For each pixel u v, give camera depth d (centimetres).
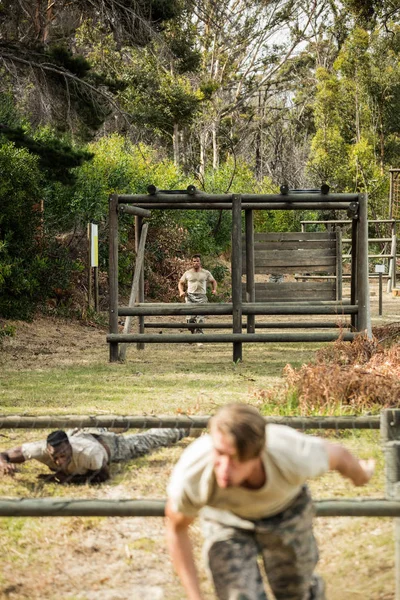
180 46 4672
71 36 2508
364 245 1522
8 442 785
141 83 4319
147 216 1716
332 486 628
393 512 404
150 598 454
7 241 1989
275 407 911
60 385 1180
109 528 575
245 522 358
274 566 369
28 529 571
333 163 5697
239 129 6769
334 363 1129
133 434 727
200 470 335
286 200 1532
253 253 1734
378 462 679
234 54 6091
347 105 5872
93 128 2273
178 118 4812
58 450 645
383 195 5434
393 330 1514
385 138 5838
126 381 1229
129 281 2788
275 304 1541
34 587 472
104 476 662
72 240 2456
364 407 886
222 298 3109
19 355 1556
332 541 529
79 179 2461
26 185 2006
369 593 443
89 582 479
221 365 1454
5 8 2253
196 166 5872
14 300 1964
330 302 1583
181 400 1034
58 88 2158
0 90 2297
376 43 5784
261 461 333
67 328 2061
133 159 3303
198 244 3397
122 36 2500
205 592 457
